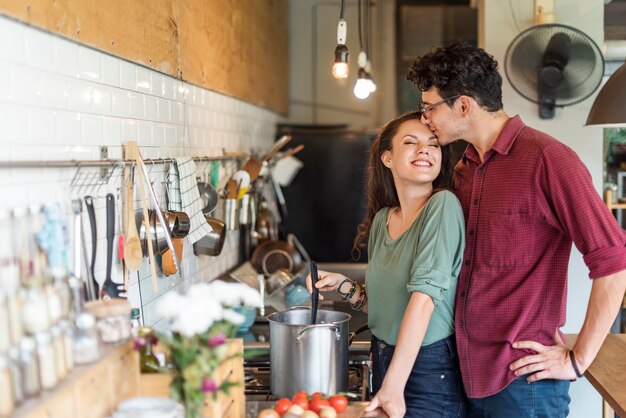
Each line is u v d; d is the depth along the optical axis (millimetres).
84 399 1529
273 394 2340
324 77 7180
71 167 2049
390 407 2096
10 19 1734
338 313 2486
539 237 2242
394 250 2398
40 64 1887
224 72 4102
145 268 2738
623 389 2486
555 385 2264
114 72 2420
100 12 2270
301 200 5512
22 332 1452
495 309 2275
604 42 3932
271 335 2348
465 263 2324
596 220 2123
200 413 1694
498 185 2270
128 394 1739
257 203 4668
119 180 2432
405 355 2150
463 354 2322
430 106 2332
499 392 2275
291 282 3752
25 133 1807
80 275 1906
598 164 3816
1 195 1686
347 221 5484
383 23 7031
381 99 7082
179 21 3205
